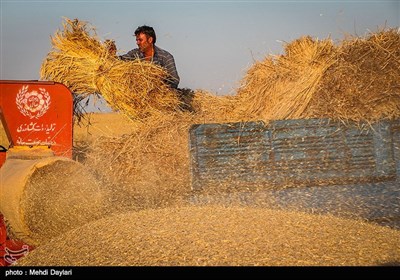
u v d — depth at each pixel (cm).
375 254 560
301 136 714
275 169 712
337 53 793
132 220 652
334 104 747
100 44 894
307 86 773
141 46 948
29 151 744
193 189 714
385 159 714
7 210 690
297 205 708
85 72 873
